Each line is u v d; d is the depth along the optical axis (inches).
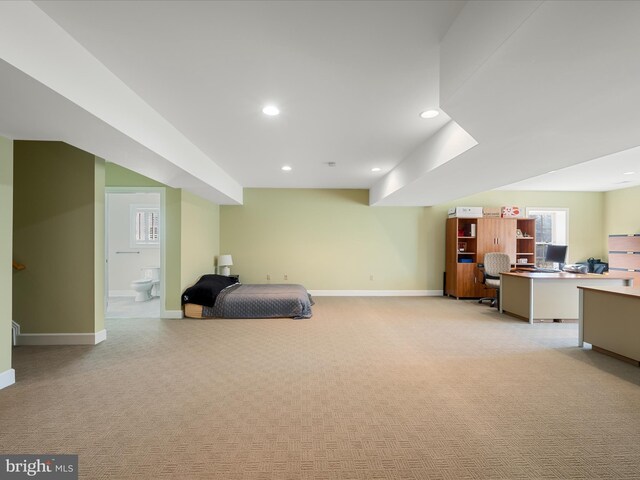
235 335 159.5
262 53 79.4
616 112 78.0
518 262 273.6
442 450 70.2
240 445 71.8
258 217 280.7
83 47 76.9
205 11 64.3
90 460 66.7
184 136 140.9
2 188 101.2
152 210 289.6
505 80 63.5
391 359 125.6
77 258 144.7
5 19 57.2
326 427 78.8
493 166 131.6
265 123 125.4
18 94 69.9
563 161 124.3
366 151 162.7
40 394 96.1
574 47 52.2
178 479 61.6
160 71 88.0
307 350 136.6
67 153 144.3
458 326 176.6
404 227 286.5
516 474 63.1
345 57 80.9
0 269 100.6
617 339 126.4
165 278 197.6
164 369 115.8
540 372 113.0
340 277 284.0
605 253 288.8
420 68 85.9
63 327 144.3
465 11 63.4
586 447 71.4
